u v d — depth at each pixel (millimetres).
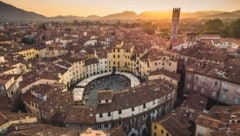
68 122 88250
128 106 94250
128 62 181625
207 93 120250
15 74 131750
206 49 166625
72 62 156875
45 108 98438
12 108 110938
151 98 100812
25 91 118875
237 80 107688
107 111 91250
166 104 109062
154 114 103250
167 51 170125
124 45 193625
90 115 91000
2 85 109188
